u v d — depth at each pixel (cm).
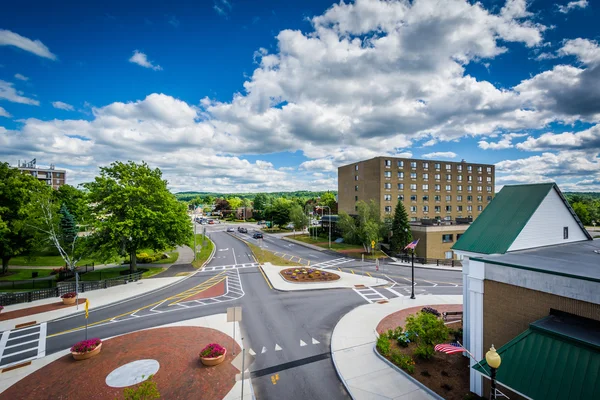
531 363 885
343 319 1986
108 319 2033
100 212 3288
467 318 1420
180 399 1150
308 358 1490
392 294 2606
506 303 1115
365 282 2988
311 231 7106
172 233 3528
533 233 1541
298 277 3108
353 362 1430
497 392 1085
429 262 4241
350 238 4931
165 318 2036
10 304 2350
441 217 6588
